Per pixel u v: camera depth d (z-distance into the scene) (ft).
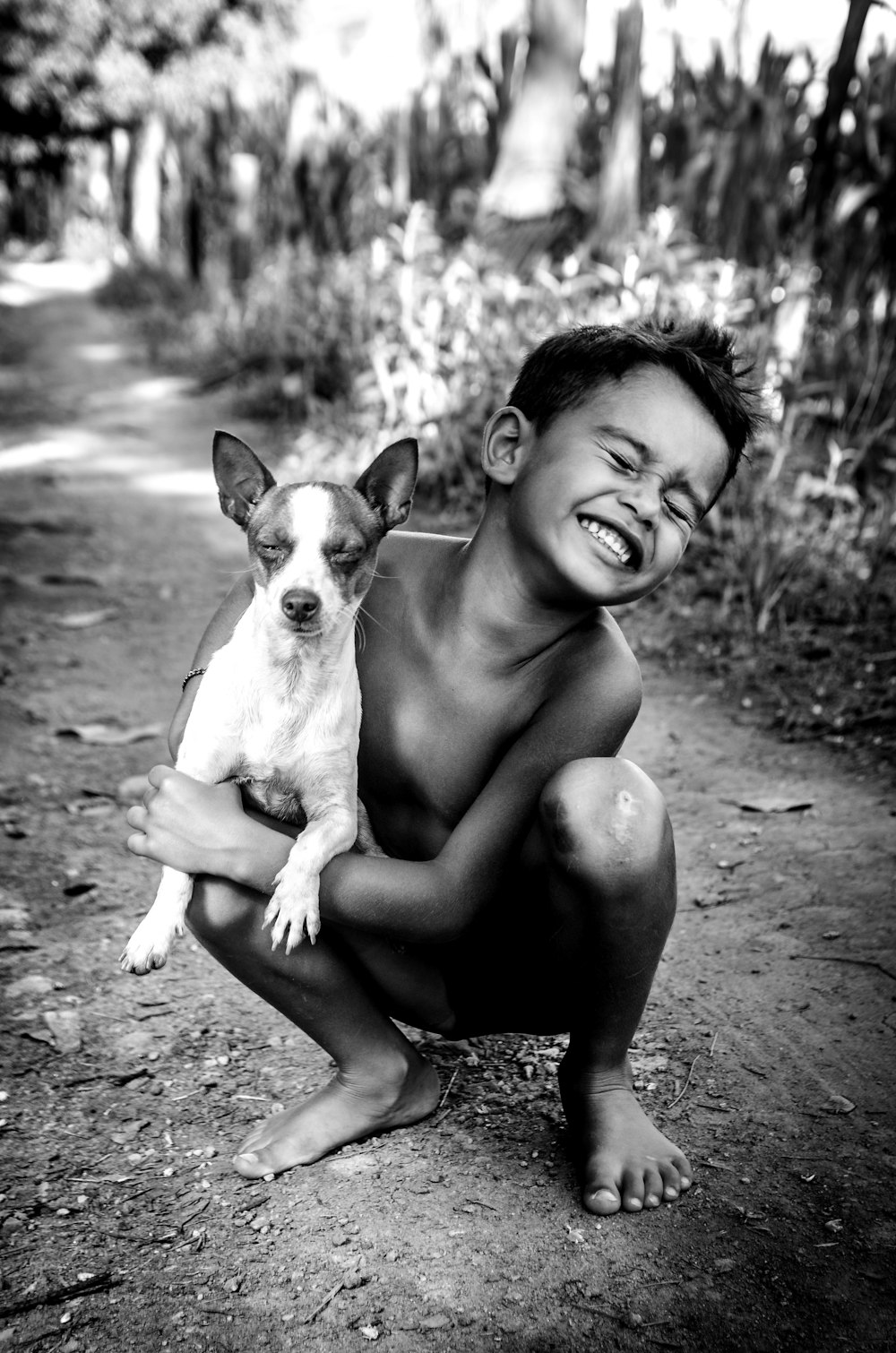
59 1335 6.13
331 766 7.36
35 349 52.44
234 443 8.24
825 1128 7.83
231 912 6.98
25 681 16.42
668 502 6.76
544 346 7.11
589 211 31.14
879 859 11.37
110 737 14.58
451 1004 8.03
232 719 7.43
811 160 24.90
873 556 18.76
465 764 7.38
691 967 9.86
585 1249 6.69
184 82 74.79
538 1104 8.14
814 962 9.83
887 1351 6.04
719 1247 6.73
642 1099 8.14
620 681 7.14
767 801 12.76
